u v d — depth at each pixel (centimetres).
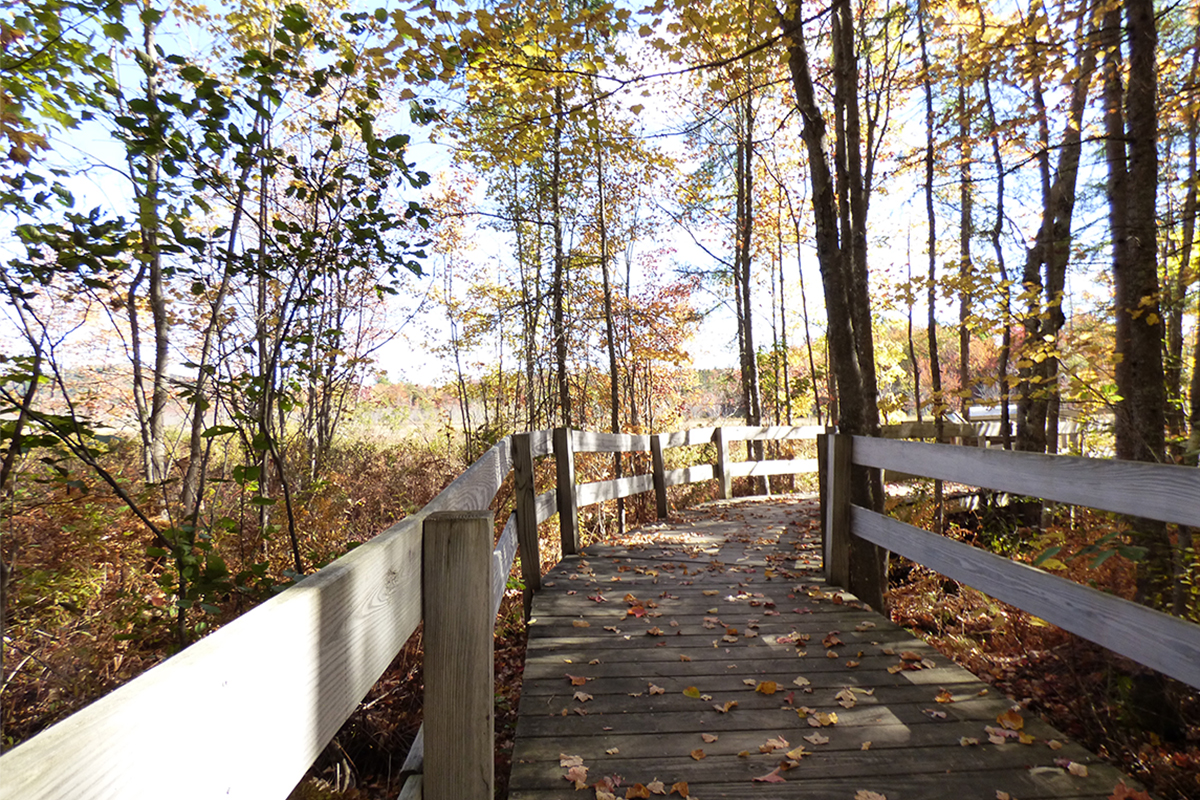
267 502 398
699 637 402
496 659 575
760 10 561
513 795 242
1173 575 422
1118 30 516
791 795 237
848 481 484
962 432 1132
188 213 436
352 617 113
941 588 686
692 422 2206
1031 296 713
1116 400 618
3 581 387
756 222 1645
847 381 588
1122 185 573
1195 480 199
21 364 366
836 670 345
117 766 55
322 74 455
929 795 234
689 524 818
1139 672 368
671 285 1702
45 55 370
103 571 491
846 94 737
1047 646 466
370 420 1708
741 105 1318
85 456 380
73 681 420
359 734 448
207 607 378
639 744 276
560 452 607
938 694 312
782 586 507
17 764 44
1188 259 689
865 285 772
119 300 531
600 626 425
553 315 1534
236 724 75
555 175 1336
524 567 499
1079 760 252
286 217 891
